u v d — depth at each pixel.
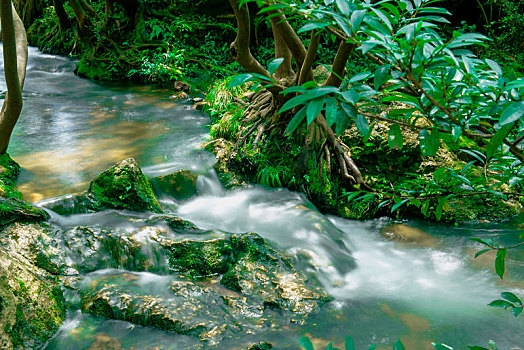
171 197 5.50
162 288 3.90
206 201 5.62
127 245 4.28
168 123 7.89
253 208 5.41
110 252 4.26
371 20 1.35
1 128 5.25
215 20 12.47
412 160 5.75
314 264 4.38
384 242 5.14
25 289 3.47
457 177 1.93
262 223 5.04
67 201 4.72
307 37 10.55
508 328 3.69
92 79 11.34
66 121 7.93
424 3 1.55
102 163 6.01
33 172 5.65
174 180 5.55
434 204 5.44
